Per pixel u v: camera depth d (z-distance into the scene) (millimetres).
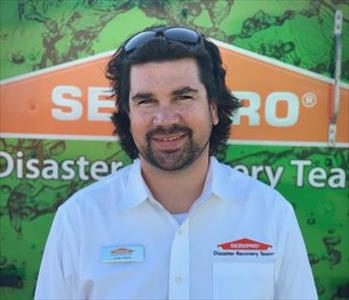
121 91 1329
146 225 1287
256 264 1288
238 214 1312
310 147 1926
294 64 1896
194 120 1238
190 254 1282
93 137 1940
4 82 1922
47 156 1951
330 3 1875
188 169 1280
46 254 1308
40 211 1978
